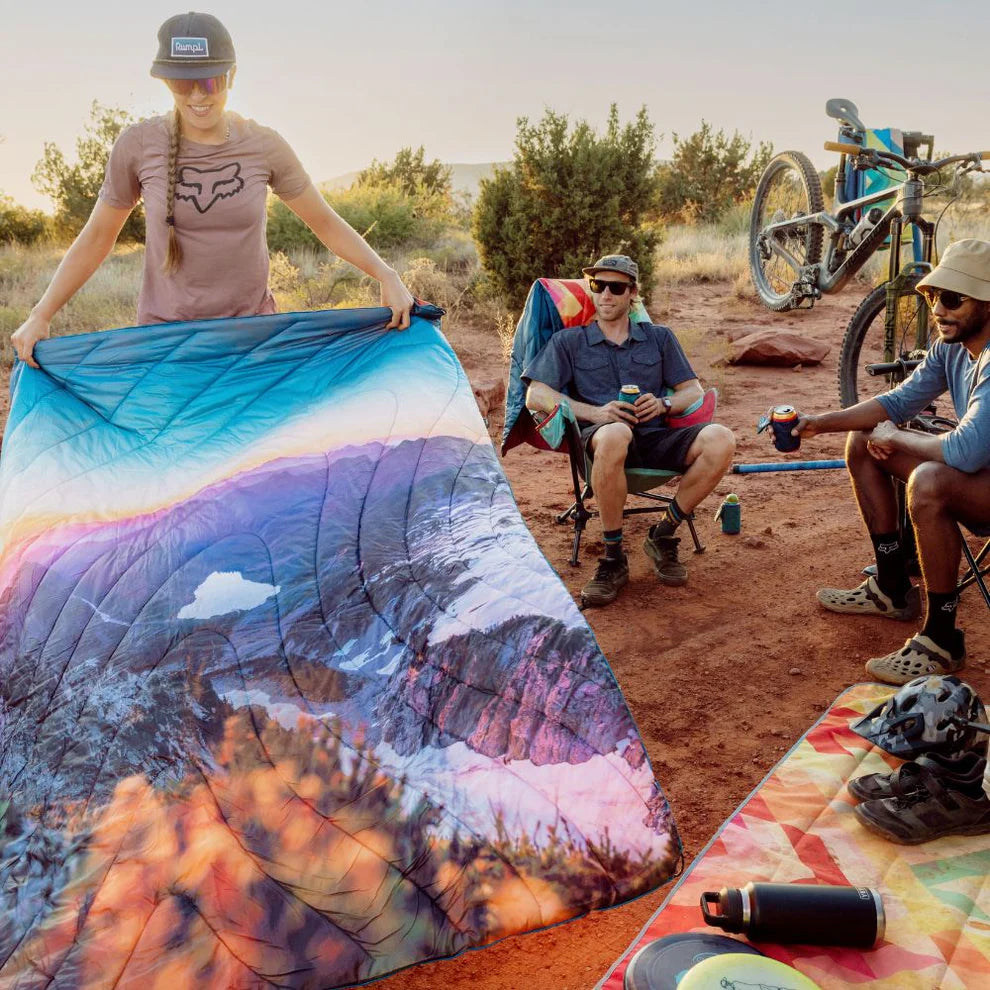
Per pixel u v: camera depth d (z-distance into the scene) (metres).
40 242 21.08
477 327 11.05
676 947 2.07
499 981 2.32
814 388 8.01
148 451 2.99
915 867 2.52
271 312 3.58
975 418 3.29
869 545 4.88
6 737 2.30
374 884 1.95
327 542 2.63
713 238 17.09
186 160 3.23
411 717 2.17
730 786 3.03
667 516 4.52
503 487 2.84
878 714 2.97
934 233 5.59
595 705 2.16
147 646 2.38
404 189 25.55
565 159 11.43
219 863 1.97
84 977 1.83
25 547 2.71
